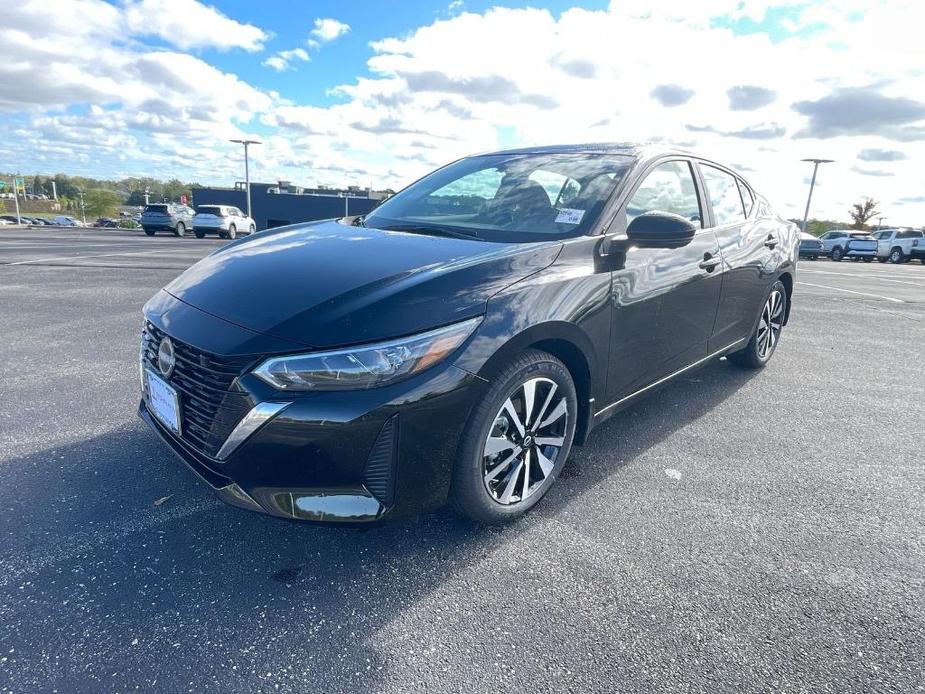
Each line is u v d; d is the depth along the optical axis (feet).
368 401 6.24
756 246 13.23
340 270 7.48
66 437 10.30
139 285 27.84
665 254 9.77
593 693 5.33
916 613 6.48
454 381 6.63
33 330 18.10
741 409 12.78
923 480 9.65
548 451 8.37
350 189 162.71
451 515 8.23
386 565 7.10
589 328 8.20
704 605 6.52
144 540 7.43
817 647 5.94
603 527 8.03
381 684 5.39
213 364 6.52
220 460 6.55
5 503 8.15
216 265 8.49
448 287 6.92
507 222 9.44
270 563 7.07
